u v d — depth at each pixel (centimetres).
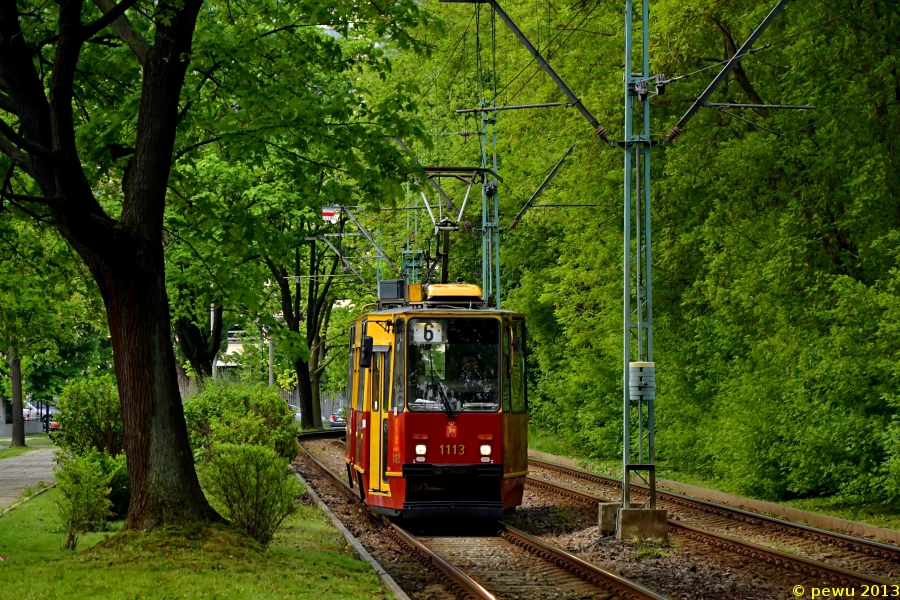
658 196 4062
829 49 3089
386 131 2484
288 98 2436
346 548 2409
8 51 2039
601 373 5088
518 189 6512
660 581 2103
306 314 9044
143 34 2602
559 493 3791
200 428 4344
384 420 2962
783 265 3169
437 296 3139
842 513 3112
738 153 3362
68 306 3797
